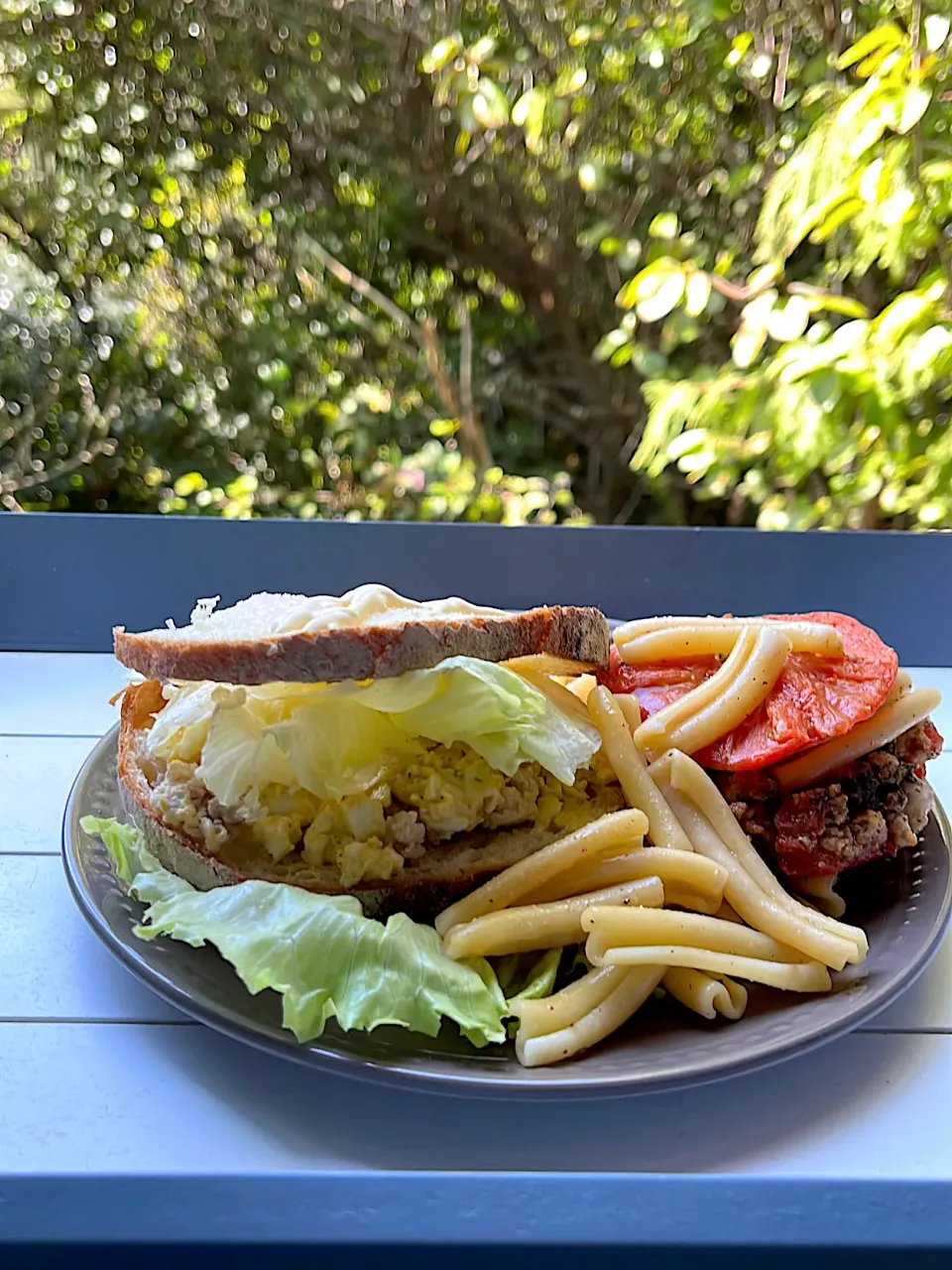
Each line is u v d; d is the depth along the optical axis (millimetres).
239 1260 188
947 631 544
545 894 274
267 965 228
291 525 540
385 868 264
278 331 1085
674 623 352
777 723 299
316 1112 229
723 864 282
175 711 301
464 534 546
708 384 846
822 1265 191
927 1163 224
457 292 1145
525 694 287
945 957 289
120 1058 241
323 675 270
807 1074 247
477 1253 189
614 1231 192
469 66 888
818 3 850
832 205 743
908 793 306
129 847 283
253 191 1056
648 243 1019
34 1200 193
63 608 515
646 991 248
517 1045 236
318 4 963
